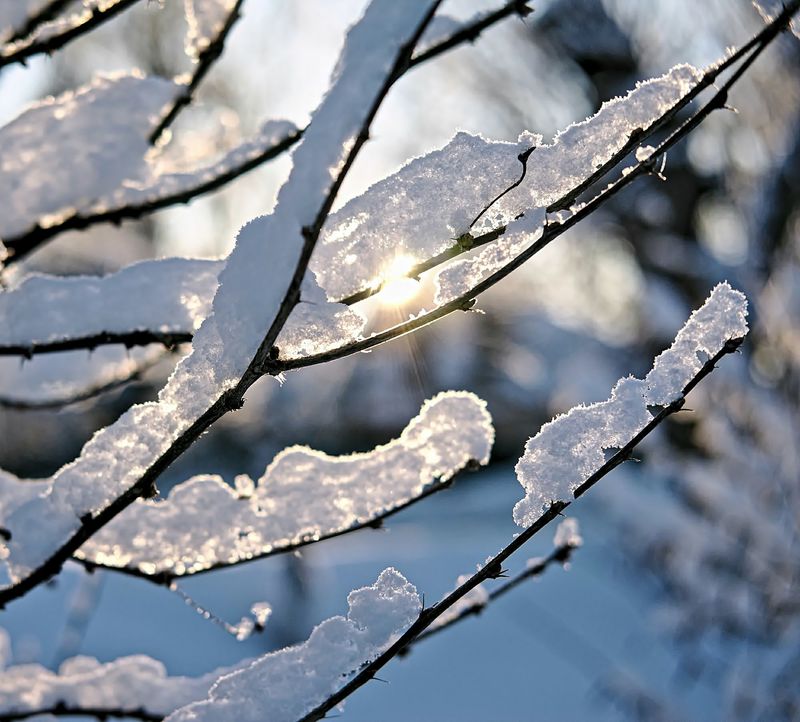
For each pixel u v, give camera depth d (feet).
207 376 2.59
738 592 6.85
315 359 2.54
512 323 18.80
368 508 2.86
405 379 18.22
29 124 3.07
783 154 7.52
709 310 2.66
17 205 3.06
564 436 2.65
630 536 7.63
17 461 19.02
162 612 10.21
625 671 6.99
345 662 2.65
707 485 6.89
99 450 2.70
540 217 2.59
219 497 2.86
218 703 2.65
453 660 8.63
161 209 3.09
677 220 11.23
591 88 14.28
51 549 2.72
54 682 2.95
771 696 6.40
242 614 10.31
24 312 2.90
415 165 2.61
